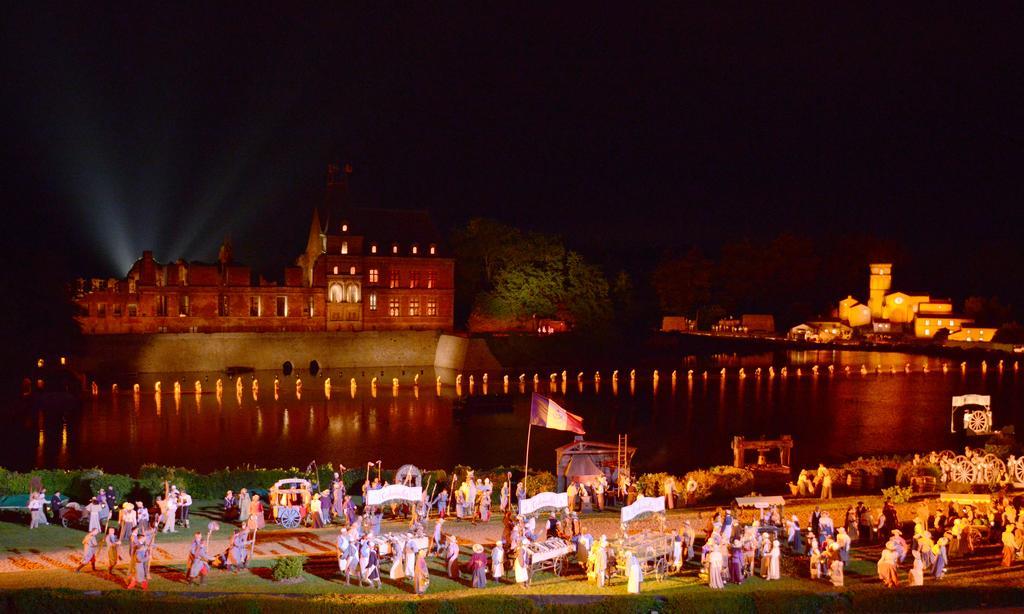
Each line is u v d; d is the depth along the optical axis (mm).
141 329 135750
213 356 134875
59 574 34750
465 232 164500
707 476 58219
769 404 113250
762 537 38781
